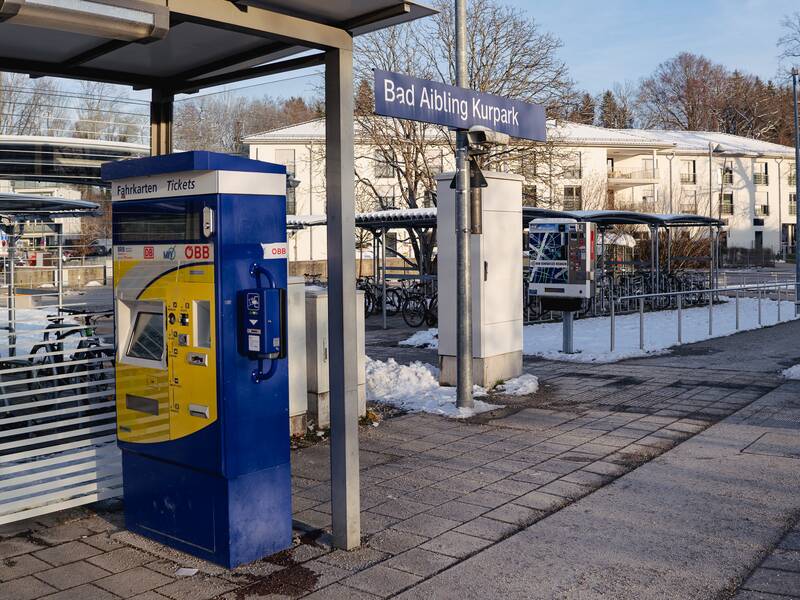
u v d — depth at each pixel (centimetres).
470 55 2531
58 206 705
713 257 2561
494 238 971
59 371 589
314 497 562
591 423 794
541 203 2622
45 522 512
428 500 554
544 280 1257
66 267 601
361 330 795
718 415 826
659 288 2342
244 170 435
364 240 2886
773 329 1677
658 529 495
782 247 5966
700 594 401
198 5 392
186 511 455
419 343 1451
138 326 491
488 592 404
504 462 652
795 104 2308
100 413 565
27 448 586
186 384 446
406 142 2555
